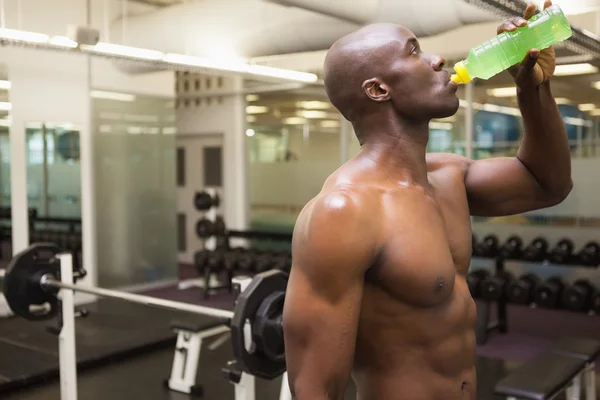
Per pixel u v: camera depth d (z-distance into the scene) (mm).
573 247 4582
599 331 4387
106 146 5418
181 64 3971
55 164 4984
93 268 5293
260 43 3607
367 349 1044
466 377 1076
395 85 1021
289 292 985
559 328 4484
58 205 5023
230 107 6785
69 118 5062
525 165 1198
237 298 1952
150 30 3758
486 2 2059
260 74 4434
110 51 3592
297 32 3488
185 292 5797
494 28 4188
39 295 2578
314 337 955
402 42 1028
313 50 3617
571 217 4855
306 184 6348
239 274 5727
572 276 4801
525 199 1229
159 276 5984
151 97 5773
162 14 3740
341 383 973
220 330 3416
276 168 6582
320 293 954
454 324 1044
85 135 5188
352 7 3166
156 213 5934
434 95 1016
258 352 1830
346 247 942
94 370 3631
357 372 1084
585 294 3809
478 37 4246
